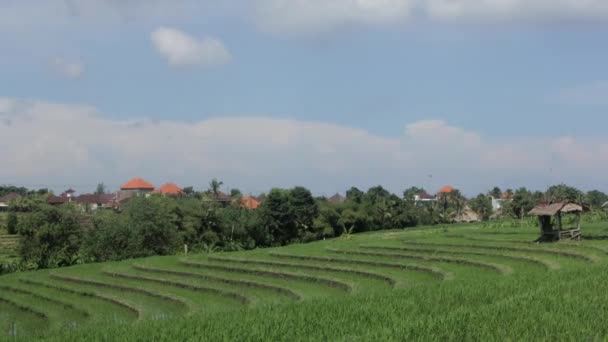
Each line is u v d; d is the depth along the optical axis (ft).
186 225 332.60
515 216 429.38
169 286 172.35
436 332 51.37
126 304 146.41
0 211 524.11
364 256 194.80
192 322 69.21
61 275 201.46
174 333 61.77
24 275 208.95
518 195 432.25
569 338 46.55
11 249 336.29
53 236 270.26
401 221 439.63
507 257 160.97
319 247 227.40
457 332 51.08
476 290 82.79
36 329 125.18
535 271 120.37
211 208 349.41
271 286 154.71
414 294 84.33
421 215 460.96
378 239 249.14
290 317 68.44
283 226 381.60
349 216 391.45
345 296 92.58
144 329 66.39
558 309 58.70
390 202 440.04
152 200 303.48
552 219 214.48
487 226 291.38
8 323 136.77
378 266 175.73
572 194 336.49
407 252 191.93
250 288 157.38
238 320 68.64
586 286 76.02
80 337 66.54
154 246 289.12
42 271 215.72
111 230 282.77
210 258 216.74
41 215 271.08
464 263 161.79
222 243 347.36
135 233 283.18
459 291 83.10
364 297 86.12
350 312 69.56
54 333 74.49
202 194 429.38
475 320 55.21
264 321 65.92
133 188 652.07
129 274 194.29
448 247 191.93
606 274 88.94
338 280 151.84
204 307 132.67
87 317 138.00
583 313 55.98
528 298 67.21
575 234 178.09
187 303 139.23
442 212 498.69
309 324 62.64
